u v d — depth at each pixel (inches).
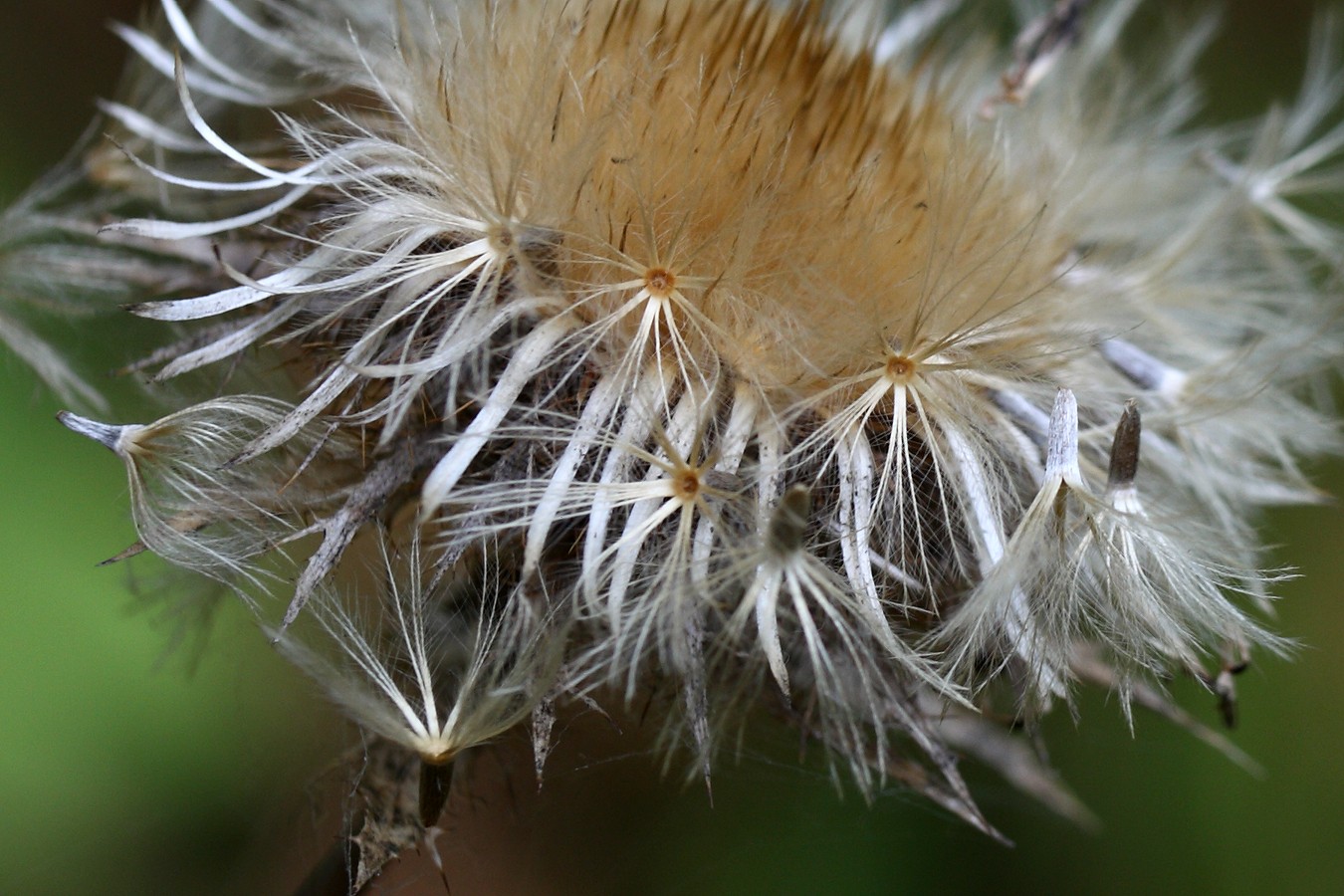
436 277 5.6
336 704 5.5
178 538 5.5
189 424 5.5
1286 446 6.1
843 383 5.6
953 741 6.4
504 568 5.5
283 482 5.6
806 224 5.6
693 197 5.6
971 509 5.6
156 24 6.1
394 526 5.6
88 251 6.0
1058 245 5.9
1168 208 6.3
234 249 5.8
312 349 5.6
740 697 5.6
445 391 5.6
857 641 5.5
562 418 5.5
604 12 5.7
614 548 5.4
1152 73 6.5
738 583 5.5
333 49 5.9
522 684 5.4
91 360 6.3
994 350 5.7
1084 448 5.8
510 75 5.7
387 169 5.6
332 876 6.1
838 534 5.5
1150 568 5.6
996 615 5.5
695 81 5.7
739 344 5.6
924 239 5.7
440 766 5.4
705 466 5.4
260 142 5.9
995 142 6.0
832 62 5.8
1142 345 6.0
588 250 5.6
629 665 5.4
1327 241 6.4
